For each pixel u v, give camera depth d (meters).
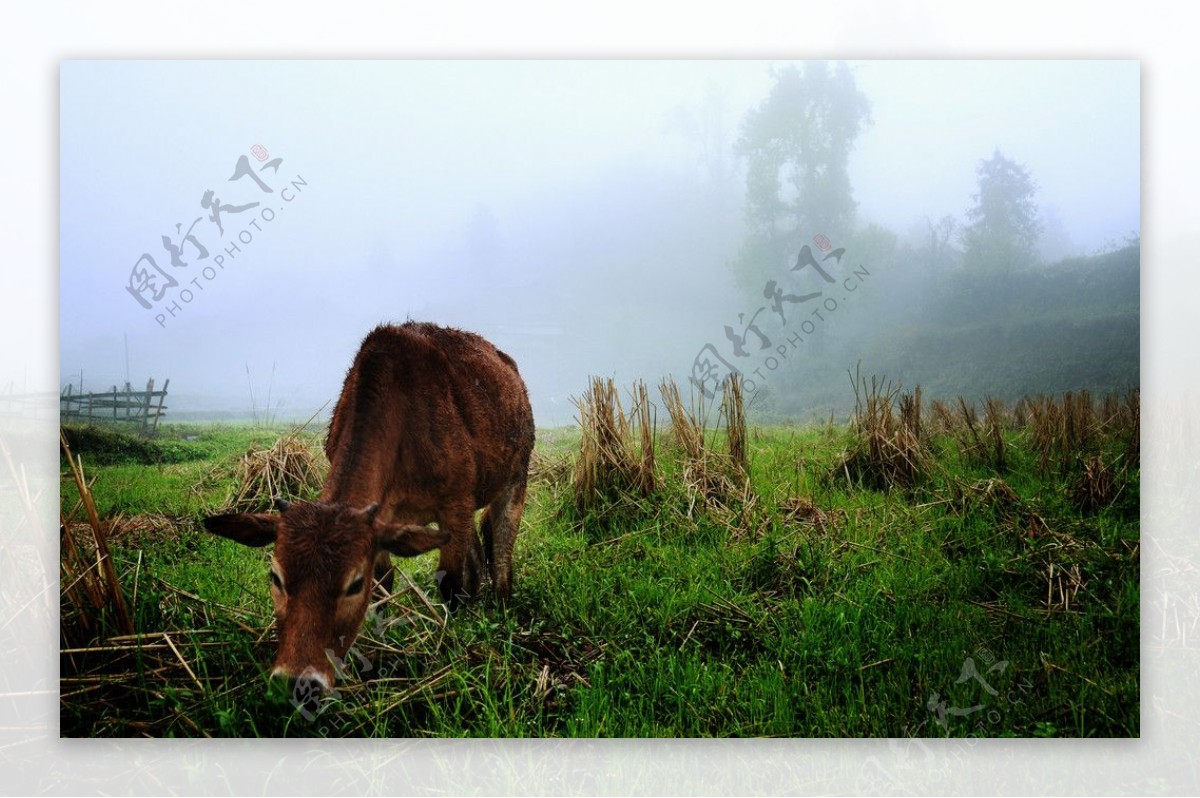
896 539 4.63
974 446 5.70
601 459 5.18
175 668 3.22
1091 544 4.36
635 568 4.40
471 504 3.79
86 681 3.15
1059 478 5.29
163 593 3.66
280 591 2.79
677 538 4.73
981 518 4.75
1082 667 3.57
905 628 3.79
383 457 3.26
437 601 3.77
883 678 3.51
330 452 3.64
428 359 3.72
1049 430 5.46
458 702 3.09
